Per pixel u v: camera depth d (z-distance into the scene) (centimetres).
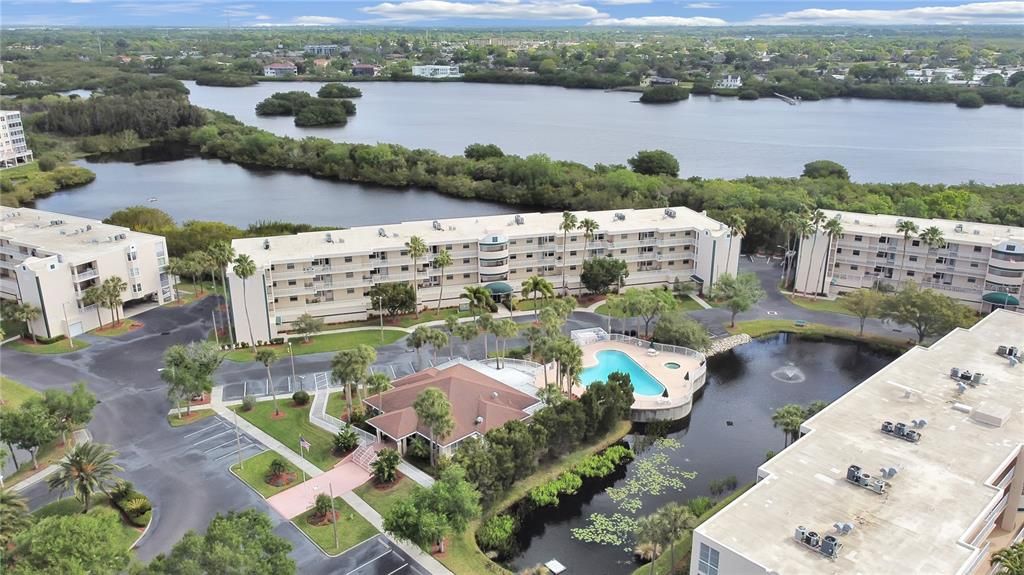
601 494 9531
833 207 19775
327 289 14388
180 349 11062
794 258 17938
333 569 7750
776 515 6512
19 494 8925
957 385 8788
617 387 10600
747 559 5938
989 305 14675
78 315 13875
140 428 10588
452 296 15350
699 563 6369
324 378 12150
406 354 13112
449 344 13538
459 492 7900
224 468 9600
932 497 6725
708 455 10350
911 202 19350
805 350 13875
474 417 10175
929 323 13050
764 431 10981
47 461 9762
